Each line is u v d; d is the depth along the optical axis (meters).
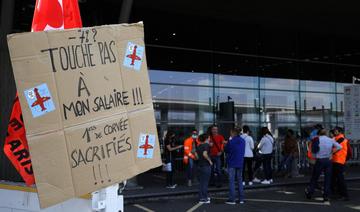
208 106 17.91
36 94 2.60
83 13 14.67
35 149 2.59
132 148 2.89
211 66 18.14
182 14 17.20
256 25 19.06
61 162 2.66
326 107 21.14
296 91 20.34
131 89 2.90
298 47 20.52
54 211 3.10
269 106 19.45
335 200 11.08
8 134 2.82
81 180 2.72
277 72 19.84
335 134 11.31
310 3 15.27
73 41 2.72
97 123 2.78
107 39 2.84
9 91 9.07
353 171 17.67
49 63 2.64
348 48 22.14
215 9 16.28
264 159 13.94
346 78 21.92
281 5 15.62
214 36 18.27
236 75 18.72
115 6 15.26
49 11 3.19
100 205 2.87
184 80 17.47
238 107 18.62
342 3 15.30
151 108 2.98
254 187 13.17
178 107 17.20
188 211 9.77
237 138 10.79
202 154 10.84
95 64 2.79
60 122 2.67
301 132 20.22
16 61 2.55
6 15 9.43
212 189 12.61
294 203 10.67
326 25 18.94
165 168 13.20
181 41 17.52
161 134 16.67
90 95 2.76
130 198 11.34
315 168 11.16
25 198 3.35
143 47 2.96
